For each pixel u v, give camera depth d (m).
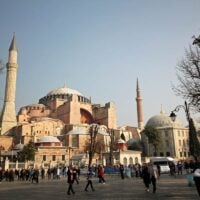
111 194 18.33
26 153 73.06
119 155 79.50
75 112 117.75
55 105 128.25
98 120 129.50
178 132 106.94
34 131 100.38
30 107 128.12
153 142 99.75
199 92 24.27
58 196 18.17
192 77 24.47
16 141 98.62
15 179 47.56
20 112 125.75
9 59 106.06
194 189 19.55
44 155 83.44
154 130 101.12
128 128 125.75
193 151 34.78
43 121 104.19
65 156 87.06
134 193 18.47
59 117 124.44
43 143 87.88
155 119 113.69
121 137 99.56
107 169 52.72
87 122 132.00
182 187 21.50
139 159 83.81
